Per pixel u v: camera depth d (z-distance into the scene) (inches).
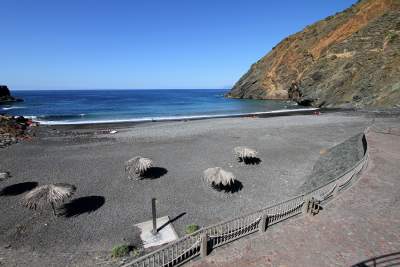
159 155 905.5
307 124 1510.8
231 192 631.8
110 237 455.2
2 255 407.5
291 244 343.3
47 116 2183.8
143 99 4960.6
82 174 733.3
